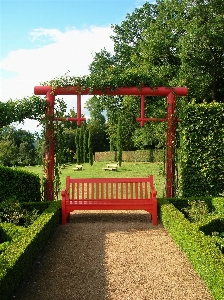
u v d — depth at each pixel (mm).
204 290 4164
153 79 8445
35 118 8242
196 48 17594
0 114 7891
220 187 8406
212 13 17719
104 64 23688
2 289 3518
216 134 8375
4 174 8055
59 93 8352
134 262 5137
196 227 5590
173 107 8531
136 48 22688
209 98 19891
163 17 20312
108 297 4012
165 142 8703
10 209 7066
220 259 4070
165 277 4570
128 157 34250
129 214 8445
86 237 6441
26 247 4551
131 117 25078
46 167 8312
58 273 4746
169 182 8617
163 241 6148
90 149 27328
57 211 7172
